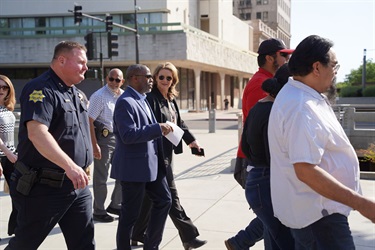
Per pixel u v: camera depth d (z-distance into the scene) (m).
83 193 3.25
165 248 4.47
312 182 2.13
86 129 3.27
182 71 41.12
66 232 3.28
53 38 33.84
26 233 3.05
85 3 37.19
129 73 3.93
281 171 2.36
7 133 4.57
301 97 2.24
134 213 3.84
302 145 2.15
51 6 37.62
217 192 6.67
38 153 3.00
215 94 50.88
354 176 2.29
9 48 34.31
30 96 2.91
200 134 17.23
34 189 3.00
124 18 37.19
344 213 2.29
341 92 44.91
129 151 3.77
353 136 10.39
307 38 2.32
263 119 2.89
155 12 36.97
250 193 3.08
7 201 6.33
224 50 41.19
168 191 4.00
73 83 3.15
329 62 2.27
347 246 2.28
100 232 4.97
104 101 5.34
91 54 17.47
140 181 3.75
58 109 3.01
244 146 3.13
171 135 3.73
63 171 3.04
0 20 38.56
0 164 4.27
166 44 32.41
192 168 8.82
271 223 2.96
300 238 2.37
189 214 5.54
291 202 2.33
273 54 3.59
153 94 4.32
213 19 48.00
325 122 2.20
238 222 5.20
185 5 42.53
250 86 3.57
